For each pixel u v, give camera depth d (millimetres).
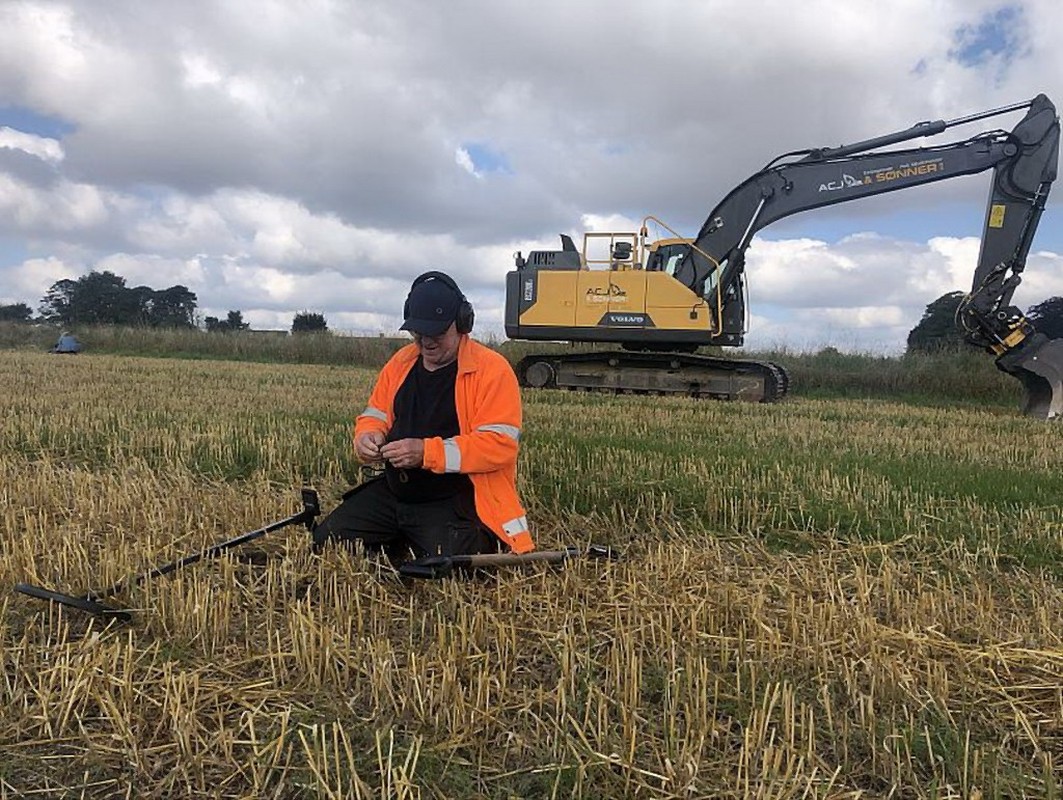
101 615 3604
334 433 8602
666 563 4457
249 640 3420
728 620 3771
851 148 15414
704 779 2547
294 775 2555
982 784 2572
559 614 3719
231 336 29719
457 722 2775
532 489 6199
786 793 2441
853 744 2762
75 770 2578
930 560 4977
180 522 5109
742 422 11141
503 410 4242
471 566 4023
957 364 19688
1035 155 14133
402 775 2416
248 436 8250
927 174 15000
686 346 16625
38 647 3273
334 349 27406
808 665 3279
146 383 15125
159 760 2621
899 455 8547
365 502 4516
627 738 2678
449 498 4312
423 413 4328
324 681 3102
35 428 8695
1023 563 4965
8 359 22312
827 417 12734
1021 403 17438
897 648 3518
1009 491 6605
